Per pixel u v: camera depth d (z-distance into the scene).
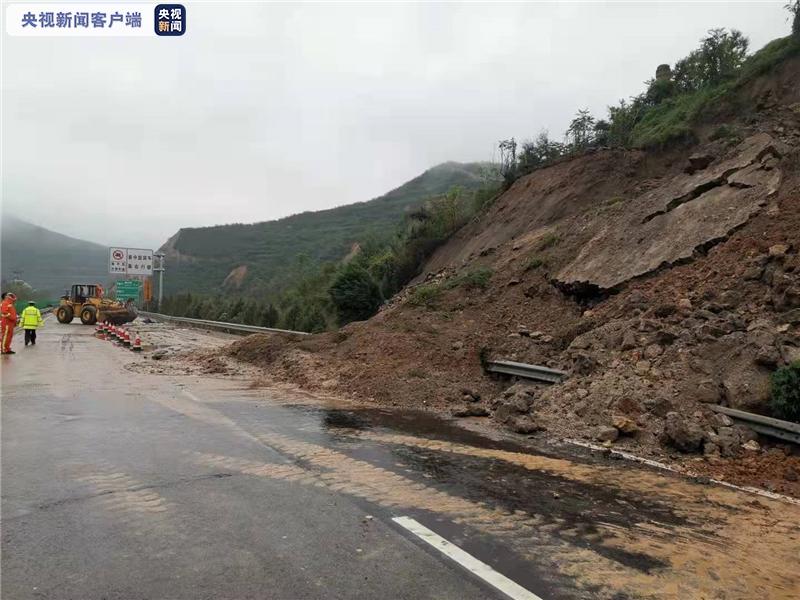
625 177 18.33
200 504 4.90
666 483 5.82
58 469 5.77
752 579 3.81
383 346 13.16
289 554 3.96
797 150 11.98
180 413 8.88
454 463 6.41
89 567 3.71
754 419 6.75
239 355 15.98
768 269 9.29
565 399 8.58
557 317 12.91
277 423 8.38
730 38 22.39
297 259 75.19
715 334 8.32
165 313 52.16
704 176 13.54
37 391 10.55
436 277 21.36
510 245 18.56
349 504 4.99
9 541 4.08
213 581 3.55
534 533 4.46
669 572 3.87
